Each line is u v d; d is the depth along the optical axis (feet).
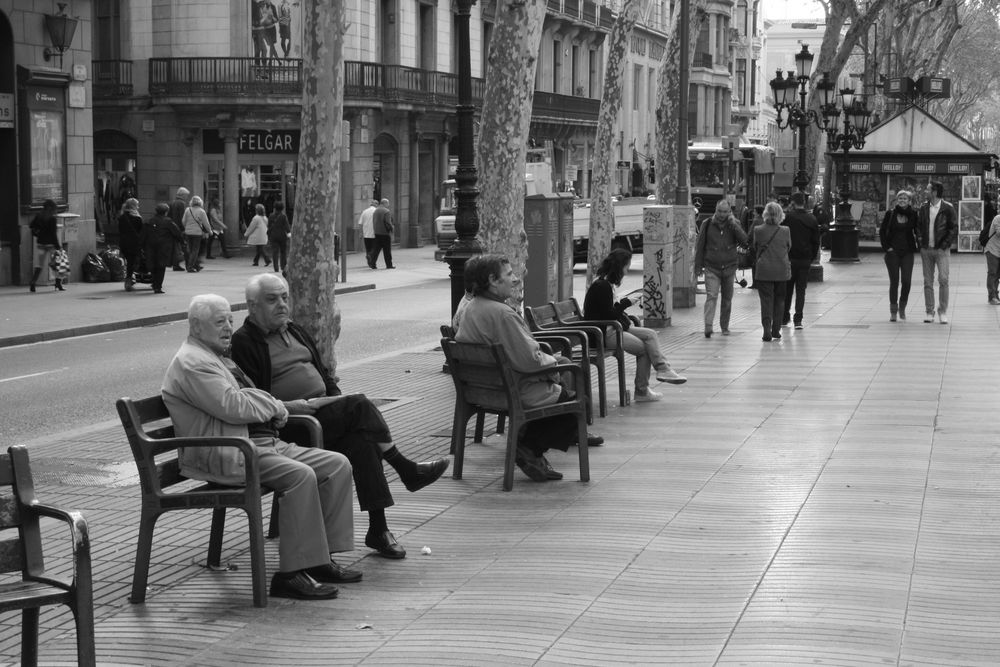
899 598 21.58
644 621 20.42
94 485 31.35
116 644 19.61
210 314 22.88
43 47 97.09
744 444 35.91
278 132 146.61
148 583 22.98
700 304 86.69
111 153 150.20
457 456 31.86
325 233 42.60
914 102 156.04
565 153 218.38
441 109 166.71
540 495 29.86
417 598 21.97
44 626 20.51
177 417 22.62
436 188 176.55
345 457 23.61
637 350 43.93
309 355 27.02
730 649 19.01
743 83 380.99
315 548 22.22
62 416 44.80
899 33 203.00
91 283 101.81
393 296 100.53
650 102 272.10
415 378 51.34
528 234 63.05
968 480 31.04
